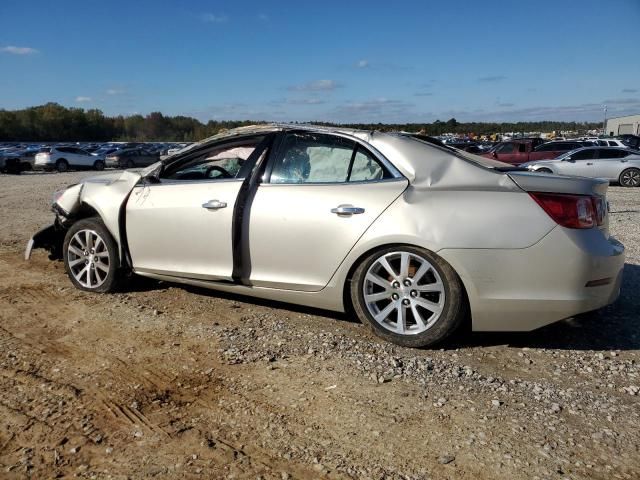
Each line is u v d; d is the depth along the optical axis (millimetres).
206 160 4668
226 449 2502
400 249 3568
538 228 3348
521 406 2895
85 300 4652
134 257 4625
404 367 3346
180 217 4305
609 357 3553
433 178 3617
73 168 34062
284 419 2762
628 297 4781
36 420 2727
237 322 4125
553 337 3875
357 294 3740
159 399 2959
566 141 22703
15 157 29938
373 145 3820
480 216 3414
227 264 4156
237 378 3209
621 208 11578
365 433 2635
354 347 3650
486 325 3500
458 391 3057
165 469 2346
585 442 2561
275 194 3973
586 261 3340
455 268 3424
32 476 2293
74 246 4926
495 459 2426
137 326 4035
